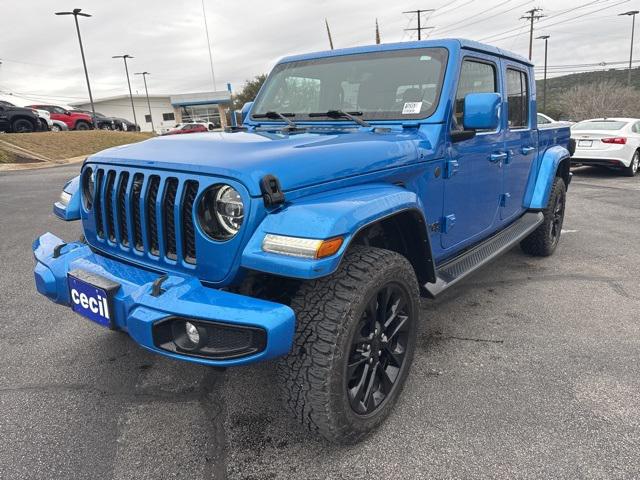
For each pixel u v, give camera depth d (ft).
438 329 11.82
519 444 7.66
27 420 8.43
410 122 9.83
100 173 8.58
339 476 7.11
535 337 11.29
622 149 38.01
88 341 11.28
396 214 8.14
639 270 15.80
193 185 7.09
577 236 20.22
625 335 11.32
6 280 15.34
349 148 7.95
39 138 73.20
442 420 8.29
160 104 229.45
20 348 10.96
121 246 8.26
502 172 12.90
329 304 6.81
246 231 6.61
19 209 27.50
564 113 152.46
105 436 8.02
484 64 11.57
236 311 6.23
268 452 7.63
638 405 8.59
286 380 6.93
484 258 11.73
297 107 11.60
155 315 6.53
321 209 6.63
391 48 10.94
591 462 7.24
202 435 8.04
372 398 7.82
